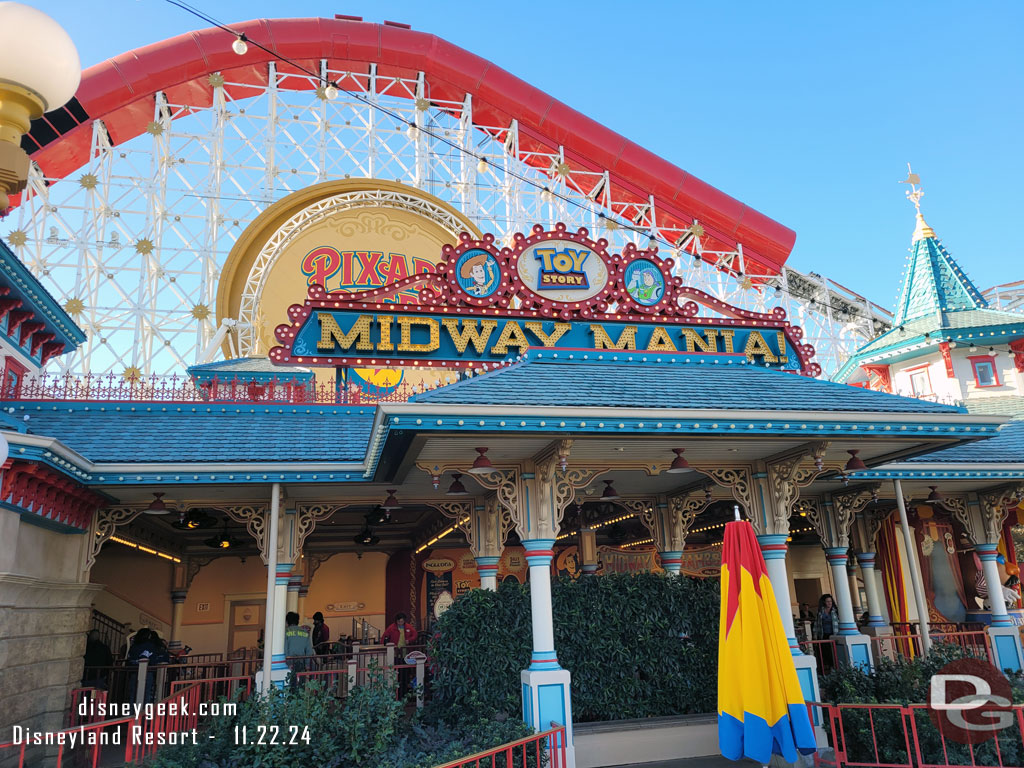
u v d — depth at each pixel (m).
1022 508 17.36
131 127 34.25
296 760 7.86
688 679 10.16
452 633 9.70
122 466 9.98
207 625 20.16
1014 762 8.09
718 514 16.50
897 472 12.02
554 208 35.44
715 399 9.06
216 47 31.58
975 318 22.02
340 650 16.50
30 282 12.31
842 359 39.28
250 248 26.94
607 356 11.15
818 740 9.20
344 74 35.00
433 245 28.48
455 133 34.56
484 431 7.89
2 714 8.65
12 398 12.09
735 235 39.00
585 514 15.90
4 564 8.57
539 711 8.38
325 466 10.66
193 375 15.00
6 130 3.21
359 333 12.69
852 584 18.98
